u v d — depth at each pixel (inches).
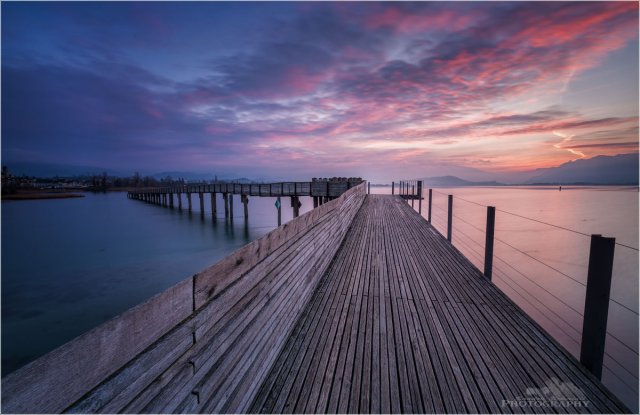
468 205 2208.4
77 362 37.4
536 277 808.9
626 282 783.1
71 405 36.3
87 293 407.8
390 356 110.7
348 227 343.0
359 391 93.1
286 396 90.7
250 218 1134.4
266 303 100.0
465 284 180.9
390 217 426.9
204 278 66.6
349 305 152.6
